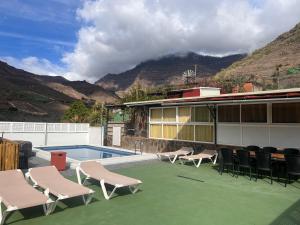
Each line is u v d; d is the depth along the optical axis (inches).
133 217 254.4
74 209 272.4
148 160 552.7
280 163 426.6
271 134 483.8
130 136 797.2
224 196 319.0
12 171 302.0
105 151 814.5
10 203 234.7
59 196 257.8
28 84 4055.1
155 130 721.0
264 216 257.9
